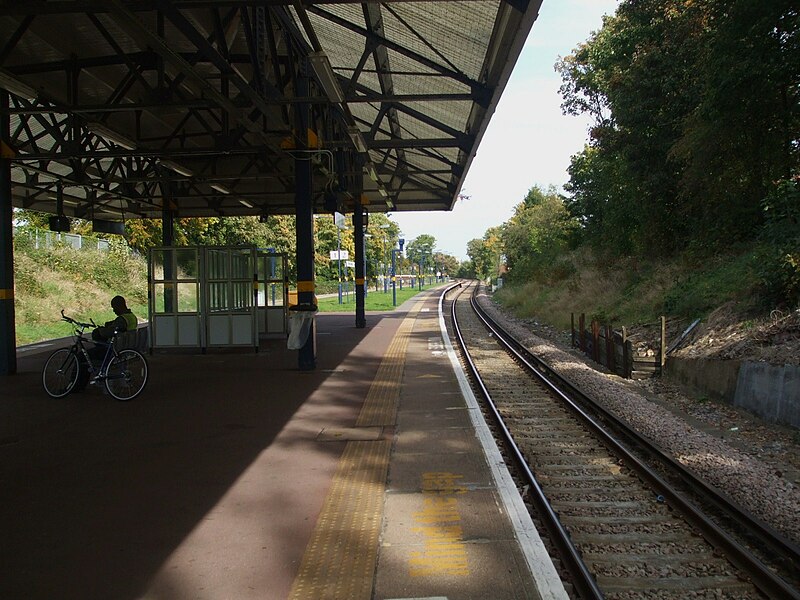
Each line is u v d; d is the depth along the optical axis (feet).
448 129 49.14
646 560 15.57
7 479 19.86
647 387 41.68
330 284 197.06
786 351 32.37
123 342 33.42
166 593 12.65
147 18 34.63
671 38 65.62
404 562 13.93
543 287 118.01
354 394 33.53
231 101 33.88
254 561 14.05
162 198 68.28
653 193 72.33
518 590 12.65
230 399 32.32
